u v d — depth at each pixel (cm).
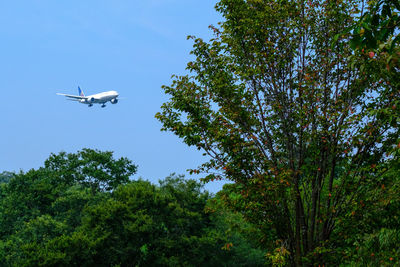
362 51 902
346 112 1232
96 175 4706
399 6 589
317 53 1347
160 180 3916
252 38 1325
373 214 1166
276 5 1337
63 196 4350
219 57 1369
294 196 1211
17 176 4547
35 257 2989
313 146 1249
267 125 1352
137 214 3294
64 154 5056
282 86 1340
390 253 1118
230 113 1267
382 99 1189
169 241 3284
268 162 1249
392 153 960
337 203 1258
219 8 1365
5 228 4166
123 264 3350
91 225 3422
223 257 3344
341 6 1305
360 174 1247
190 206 3631
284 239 1269
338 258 1204
